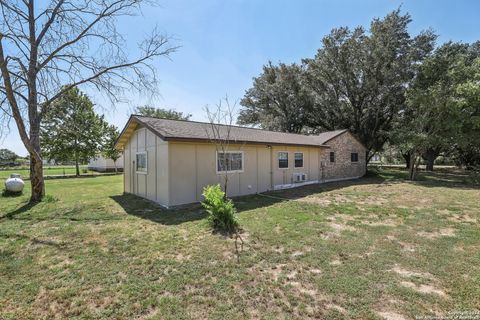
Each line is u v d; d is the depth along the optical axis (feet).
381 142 76.28
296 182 42.01
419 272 11.32
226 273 11.41
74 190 40.29
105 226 19.01
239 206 25.61
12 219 21.27
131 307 9.08
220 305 9.10
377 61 63.67
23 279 11.20
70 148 72.59
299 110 78.54
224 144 29.50
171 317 8.49
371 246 14.43
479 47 65.36
